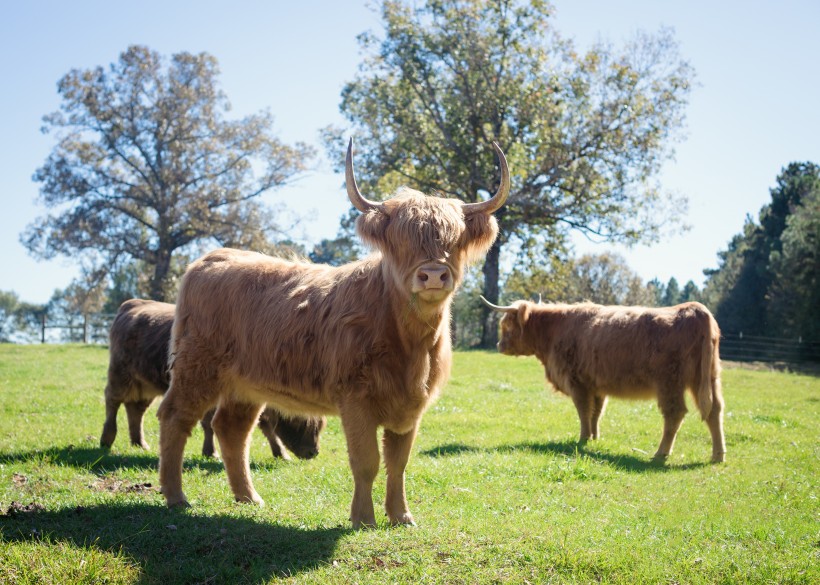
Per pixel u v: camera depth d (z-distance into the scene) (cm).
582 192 4150
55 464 858
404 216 596
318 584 493
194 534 568
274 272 716
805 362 4100
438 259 584
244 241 5409
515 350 1354
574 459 986
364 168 4481
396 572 512
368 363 611
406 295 589
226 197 5534
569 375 1233
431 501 748
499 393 1805
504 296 6359
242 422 739
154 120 5434
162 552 536
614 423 1392
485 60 4184
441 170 4447
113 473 836
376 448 618
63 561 495
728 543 606
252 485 749
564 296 6594
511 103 4162
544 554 546
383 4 4350
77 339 5394
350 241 4725
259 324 681
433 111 4475
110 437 1036
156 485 781
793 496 811
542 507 721
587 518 671
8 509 596
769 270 5269
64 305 9956
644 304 6900
